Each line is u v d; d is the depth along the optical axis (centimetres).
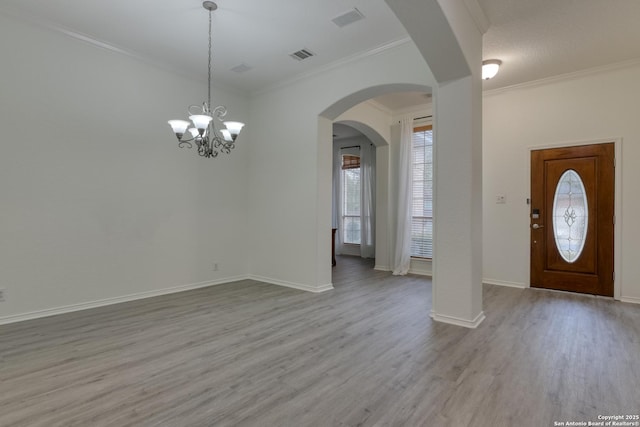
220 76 482
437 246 339
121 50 401
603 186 434
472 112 315
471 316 318
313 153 469
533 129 482
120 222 404
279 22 344
